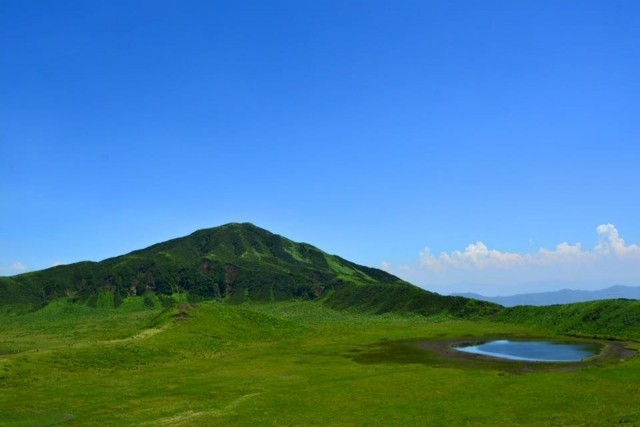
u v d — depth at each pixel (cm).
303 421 5562
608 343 11950
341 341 13612
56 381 7775
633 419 4966
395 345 12669
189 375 8444
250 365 9556
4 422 5622
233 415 5841
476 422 5378
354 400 6519
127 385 7550
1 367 8062
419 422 5434
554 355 10375
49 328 19475
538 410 5750
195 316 14462
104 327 18400
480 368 8956
